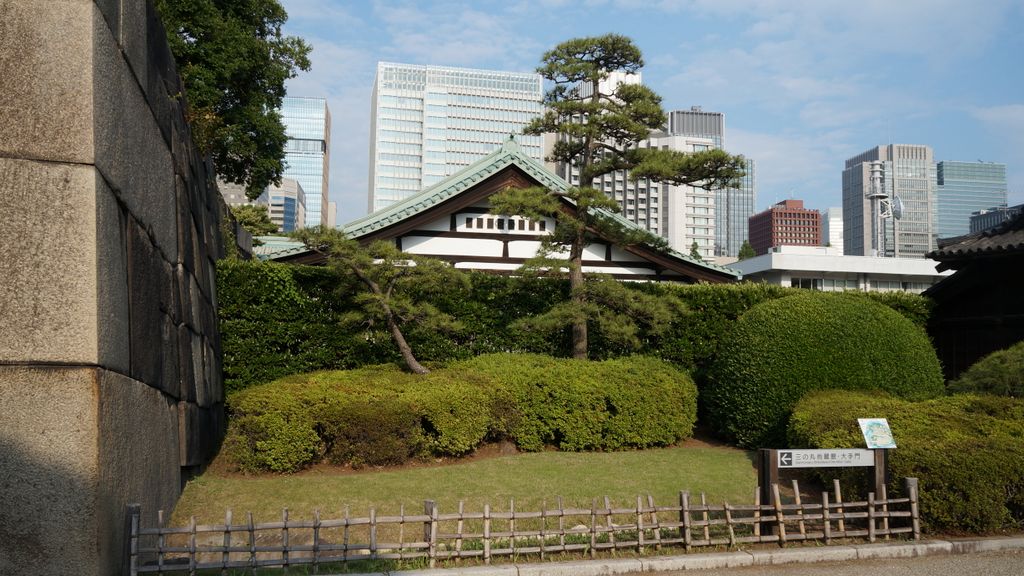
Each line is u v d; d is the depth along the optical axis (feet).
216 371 34.50
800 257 111.34
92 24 16.74
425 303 37.52
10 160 15.78
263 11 69.72
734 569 20.02
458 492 26.66
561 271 43.65
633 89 39.83
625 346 44.98
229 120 68.28
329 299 40.14
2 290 15.31
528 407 35.50
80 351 15.55
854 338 34.47
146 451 19.57
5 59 16.12
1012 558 21.29
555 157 42.93
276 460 28.84
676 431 37.58
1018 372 32.37
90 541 14.98
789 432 30.58
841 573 19.77
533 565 18.97
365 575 17.93
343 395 30.76
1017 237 41.81
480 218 50.90
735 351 37.19
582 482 28.58
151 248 21.45
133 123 19.97
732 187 38.40
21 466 14.82
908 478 22.68
